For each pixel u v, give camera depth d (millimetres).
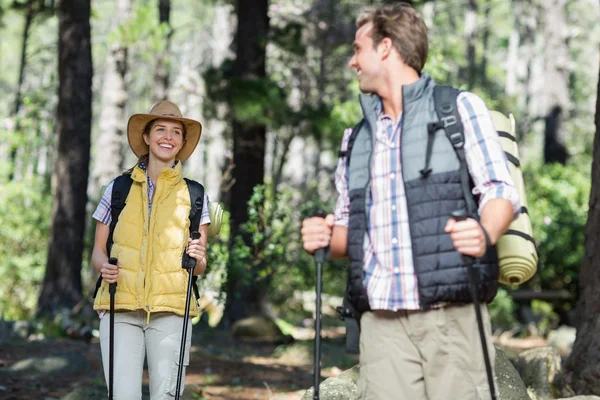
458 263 3113
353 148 3410
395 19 3307
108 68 21625
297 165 34250
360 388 3340
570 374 6547
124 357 4492
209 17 44969
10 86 49562
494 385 3070
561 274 16641
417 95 3246
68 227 14680
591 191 6742
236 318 14180
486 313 3236
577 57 41969
